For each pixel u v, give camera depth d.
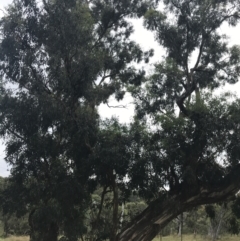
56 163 13.90
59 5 13.70
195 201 14.56
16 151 13.85
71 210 13.84
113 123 14.35
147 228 14.34
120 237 14.32
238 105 13.38
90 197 15.30
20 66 13.75
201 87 16.86
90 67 13.84
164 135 13.89
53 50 13.70
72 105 13.94
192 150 13.64
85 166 13.95
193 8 16.41
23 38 13.90
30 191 13.81
